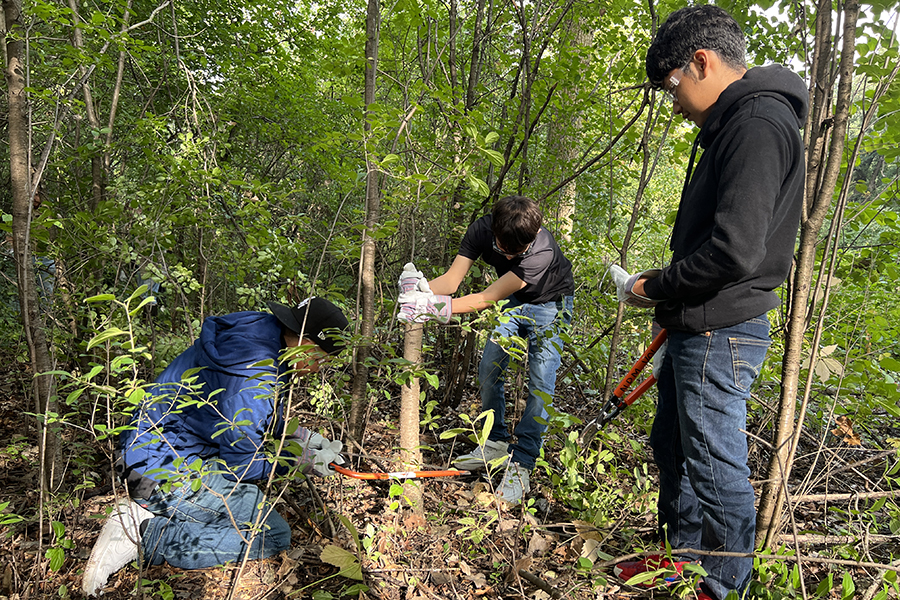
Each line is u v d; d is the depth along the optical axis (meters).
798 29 2.35
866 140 2.37
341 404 2.55
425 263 3.69
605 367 3.53
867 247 2.71
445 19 3.87
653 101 2.95
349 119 6.34
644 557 1.98
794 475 2.89
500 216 2.47
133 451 2.04
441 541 2.23
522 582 2.00
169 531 2.04
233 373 2.05
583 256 3.88
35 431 2.89
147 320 2.90
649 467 2.90
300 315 2.12
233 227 3.24
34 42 2.79
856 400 2.21
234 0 5.95
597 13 3.60
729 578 1.80
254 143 6.18
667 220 2.74
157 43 5.00
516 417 3.04
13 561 1.91
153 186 2.80
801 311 1.73
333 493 2.52
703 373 1.78
